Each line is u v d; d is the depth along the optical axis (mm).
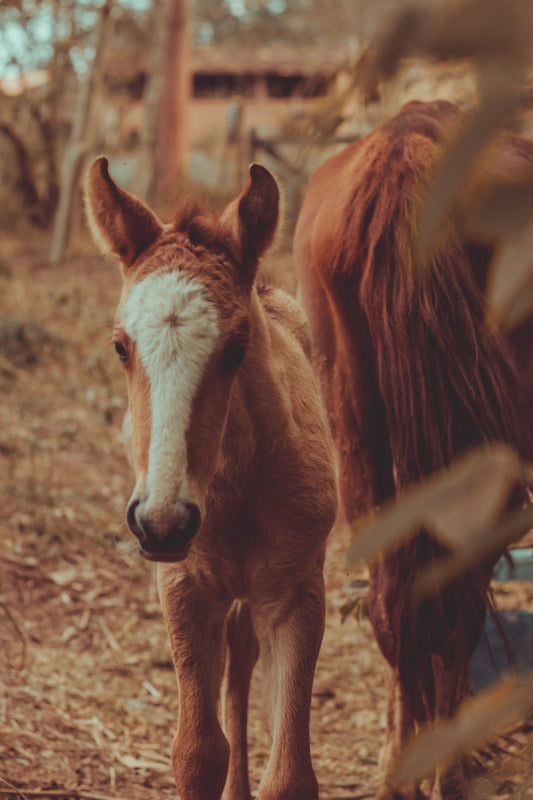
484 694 772
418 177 2305
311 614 2400
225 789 2820
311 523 2373
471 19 550
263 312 2439
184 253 2105
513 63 570
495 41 553
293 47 20766
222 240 2195
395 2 588
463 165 626
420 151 2426
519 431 2361
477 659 3402
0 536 4781
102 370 6664
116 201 2211
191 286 1992
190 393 1887
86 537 4996
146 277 2031
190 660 2332
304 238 3047
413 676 2420
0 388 6637
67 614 4297
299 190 3713
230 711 2881
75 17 11953
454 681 2480
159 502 1804
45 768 2875
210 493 2271
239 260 2191
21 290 8453
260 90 20828
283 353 2613
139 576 4746
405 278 2371
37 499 5219
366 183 2523
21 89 12570
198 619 2377
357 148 2930
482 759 2666
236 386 2246
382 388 2477
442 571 791
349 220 2555
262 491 2326
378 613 2570
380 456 2738
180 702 2324
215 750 2244
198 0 22531
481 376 2348
